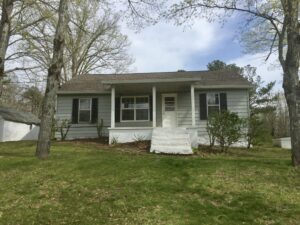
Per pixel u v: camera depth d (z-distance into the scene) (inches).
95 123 792.3
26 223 254.2
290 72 419.8
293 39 418.0
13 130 1088.8
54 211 275.1
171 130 656.4
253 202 292.2
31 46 823.1
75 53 1129.4
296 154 404.8
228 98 762.8
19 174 377.1
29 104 1776.6
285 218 261.7
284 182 348.2
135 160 438.0
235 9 475.5
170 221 253.0
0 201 298.8
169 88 751.1
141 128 693.9
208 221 253.0
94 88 802.2
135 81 687.1
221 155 571.8
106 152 542.9
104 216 264.7
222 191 320.8
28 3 608.4
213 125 628.1
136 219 258.1
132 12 534.9
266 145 842.8
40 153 454.0
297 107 412.5
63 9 474.9
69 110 798.5
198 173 377.1
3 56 514.0
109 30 1153.4
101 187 329.1
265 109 1360.7
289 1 414.3
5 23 525.7
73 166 403.2
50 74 468.8
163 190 320.2
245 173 377.7
